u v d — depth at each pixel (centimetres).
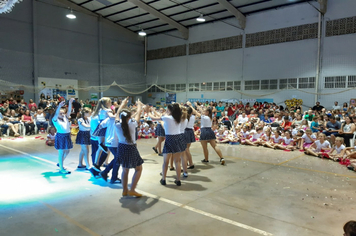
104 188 449
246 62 1689
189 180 500
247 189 450
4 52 1498
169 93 2122
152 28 2103
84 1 1750
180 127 476
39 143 923
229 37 1766
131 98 2197
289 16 1503
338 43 1341
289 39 1506
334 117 909
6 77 1508
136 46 2220
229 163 645
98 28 1956
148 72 2280
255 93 1655
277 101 1566
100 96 1973
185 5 1617
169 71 2125
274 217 341
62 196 409
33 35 1612
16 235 287
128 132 381
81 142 553
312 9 1418
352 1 1294
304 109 1464
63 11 1756
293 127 946
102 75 1981
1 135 1091
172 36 2089
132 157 390
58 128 523
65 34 1772
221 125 1161
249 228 309
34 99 1619
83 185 464
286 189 452
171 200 396
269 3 1511
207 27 1878
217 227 311
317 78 1404
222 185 471
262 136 912
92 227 308
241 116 1159
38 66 1638
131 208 364
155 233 295
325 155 702
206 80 1898
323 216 346
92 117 531
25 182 479
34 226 309
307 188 459
